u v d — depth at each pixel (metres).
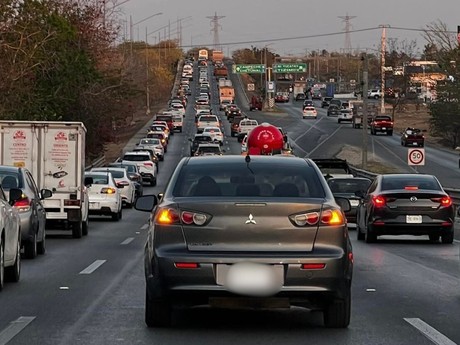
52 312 15.05
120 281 19.34
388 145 104.94
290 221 12.37
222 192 12.98
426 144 113.69
